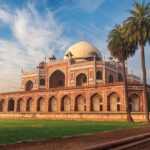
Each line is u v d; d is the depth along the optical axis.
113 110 45.38
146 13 34.16
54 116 51.50
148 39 33.66
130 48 37.12
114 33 38.09
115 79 66.56
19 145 10.55
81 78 65.56
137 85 44.09
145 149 10.55
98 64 62.12
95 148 9.74
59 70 69.50
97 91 47.69
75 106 50.81
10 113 60.81
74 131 18.17
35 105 58.16
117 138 13.27
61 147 9.99
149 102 45.00
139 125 27.44
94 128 21.73
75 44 76.69
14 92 63.31
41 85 73.19
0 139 12.72
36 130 18.95
